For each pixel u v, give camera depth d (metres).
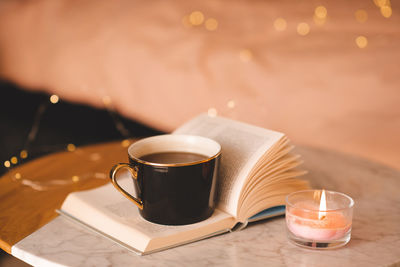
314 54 1.40
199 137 0.81
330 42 1.50
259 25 1.68
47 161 1.01
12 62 1.92
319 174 0.95
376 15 1.66
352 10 1.72
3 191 0.90
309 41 1.52
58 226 0.80
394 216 0.83
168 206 0.76
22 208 0.86
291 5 1.80
